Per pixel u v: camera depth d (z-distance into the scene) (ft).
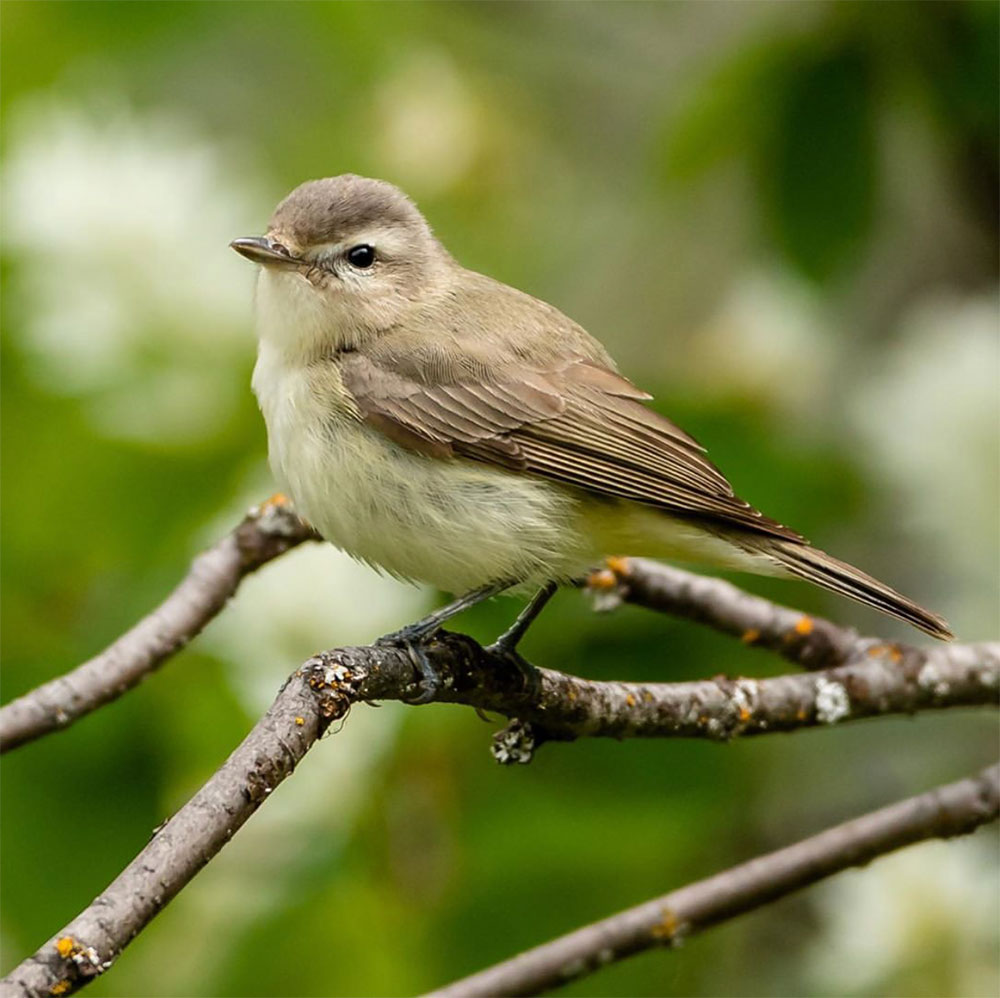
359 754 35.88
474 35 47.88
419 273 33.17
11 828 35.29
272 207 43.93
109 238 39.45
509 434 31.24
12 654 36.60
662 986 37.37
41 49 43.39
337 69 45.68
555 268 47.11
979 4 37.47
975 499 37.45
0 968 35.40
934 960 34.81
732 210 46.16
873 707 30.96
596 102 48.24
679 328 46.65
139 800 35.53
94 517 38.47
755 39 38.63
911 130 40.19
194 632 31.17
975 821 31.07
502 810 36.09
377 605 36.24
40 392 39.01
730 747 37.01
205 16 43.78
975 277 43.96
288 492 31.76
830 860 30.99
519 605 36.70
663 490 30.83
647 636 36.58
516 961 30.53
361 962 35.81
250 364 39.27
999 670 31.68
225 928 36.32
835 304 40.55
